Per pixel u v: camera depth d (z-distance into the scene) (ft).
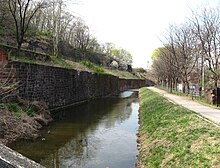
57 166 40.24
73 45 221.87
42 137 55.88
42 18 183.21
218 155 28.81
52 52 150.20
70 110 99.35
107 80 192.34
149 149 43.11
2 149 14.29
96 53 291.17
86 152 47.50
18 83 67.26
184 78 142.82
